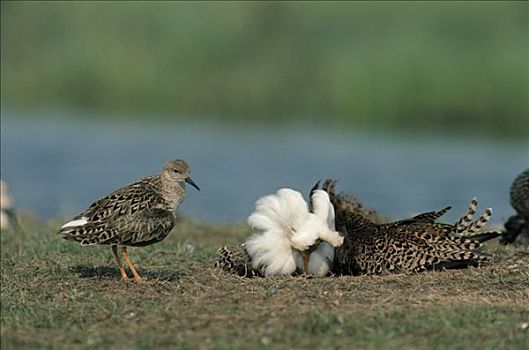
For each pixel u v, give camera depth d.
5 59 35.12
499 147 27.48
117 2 35.12
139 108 33.22
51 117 33.41
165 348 6.84
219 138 29.44
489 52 29.44
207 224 13.50
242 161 25.53
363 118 29.70
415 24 31.50
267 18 33.41
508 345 6.85
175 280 9.13
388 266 9.28
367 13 32.69
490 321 7.43
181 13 34.19
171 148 27.80
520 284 8.76
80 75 34.00
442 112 29.16
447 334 7.10
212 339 7.04
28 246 11.16
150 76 33.12
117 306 8.00
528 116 28.48
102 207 8.93
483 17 31.28
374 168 24.30
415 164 24.91
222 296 8.32
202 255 10.60
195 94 32.88
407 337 7.04
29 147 27.64
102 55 33.69
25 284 9.10
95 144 28.47
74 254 10.61
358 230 9.66
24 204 19.47
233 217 18.38
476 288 8.60
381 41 31.14
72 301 8.27
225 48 33.16
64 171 24.03
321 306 7.89
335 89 30.39
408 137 29.12
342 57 30.97
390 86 29.48
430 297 8.19
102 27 34.69
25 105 34.44
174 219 9.16
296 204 9.14
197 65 33.03
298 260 9.18
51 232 12.32
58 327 7.46
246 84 32.47
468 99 28.89
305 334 7.10
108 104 33.59
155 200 9.03
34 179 22.77
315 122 31.05
